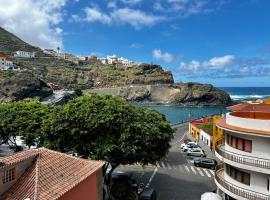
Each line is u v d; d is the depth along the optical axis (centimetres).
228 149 4053
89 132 4544
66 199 2762
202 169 6538
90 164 3272
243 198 3678
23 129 5741
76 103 4744
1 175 2597
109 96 5028
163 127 4838
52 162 3033
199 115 19375
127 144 4406
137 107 4984
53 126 4662
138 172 6259
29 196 2538
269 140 3575
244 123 3750
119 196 4778
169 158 7344
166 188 5353
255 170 3588
